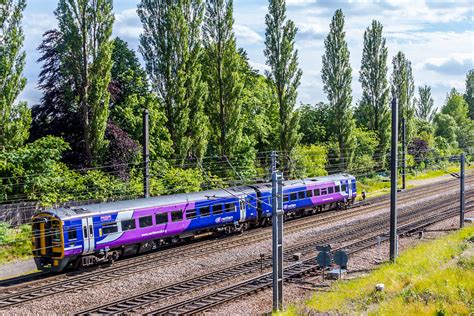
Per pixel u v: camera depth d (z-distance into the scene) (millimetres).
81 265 30391
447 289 24000
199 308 22078
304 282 26906
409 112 83875
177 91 51031
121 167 48531
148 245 34000
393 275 26984
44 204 39406
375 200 60250
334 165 66500
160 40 51062
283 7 58812
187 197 36812
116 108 53344
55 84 50875
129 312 22031
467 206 54844
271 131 69562
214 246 35875
